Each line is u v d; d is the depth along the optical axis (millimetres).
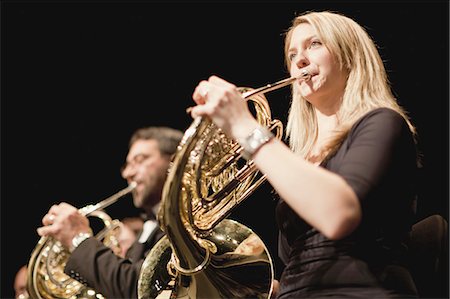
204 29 7125
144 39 7410
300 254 2406
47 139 7750
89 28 7543
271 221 5766
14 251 7609
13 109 7750
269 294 2717
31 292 3852
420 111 5750
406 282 2311
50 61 7684
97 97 7680
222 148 2619
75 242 3896
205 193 2658
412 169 2439
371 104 2551
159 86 7422
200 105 2283
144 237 4367
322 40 2643
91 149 7684
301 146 2865
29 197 7715
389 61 5863
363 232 2303
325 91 2643
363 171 2176
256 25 6863
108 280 3756
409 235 2494
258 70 6809
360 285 2248
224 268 2701
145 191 4641
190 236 2584
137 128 7527
